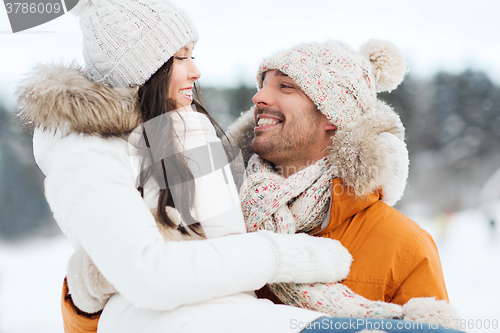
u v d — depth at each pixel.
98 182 0.78
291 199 1.23
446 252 8.75
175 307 0.75
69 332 1.01
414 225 1.17
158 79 1.01
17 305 5.07
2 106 14.87
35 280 6.44
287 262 0.86
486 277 5.91
